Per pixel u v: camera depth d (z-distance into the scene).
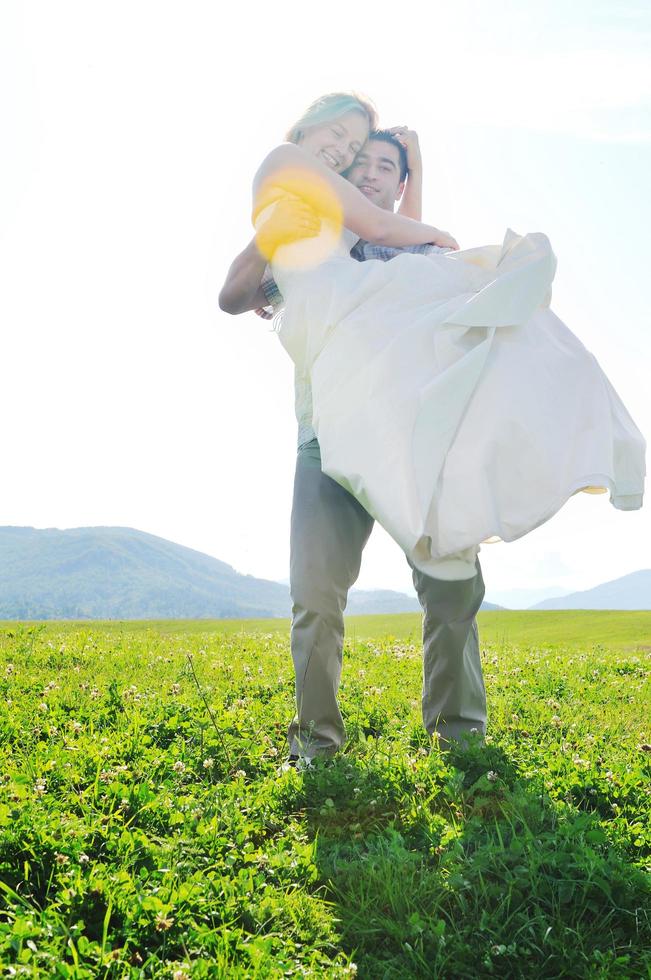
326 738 4.71
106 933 2.80
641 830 3.83
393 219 4.65
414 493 3.67
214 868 3.34
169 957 2.77
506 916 3.18
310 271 4.50
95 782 4.05
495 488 3.65
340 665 4.70
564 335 4.26
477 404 3.76
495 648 11.54
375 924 3.15
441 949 2.98
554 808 4.05
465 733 4.91
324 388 4.14
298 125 4.98
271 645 11.03
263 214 4.61
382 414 3.88
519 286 3.99
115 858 3.27
